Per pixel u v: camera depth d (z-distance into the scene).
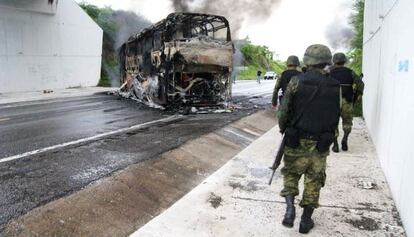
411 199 3.52
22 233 3.62
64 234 3.72
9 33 23.27
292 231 3.78
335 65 6.87
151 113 12.65
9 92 23.52
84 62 29.89
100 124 10.15
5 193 4.61
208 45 12.64
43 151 6.84
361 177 5.38
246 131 9.76
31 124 10.14
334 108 3.63
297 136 3.67
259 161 6.33
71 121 10.72
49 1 25.50
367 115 9.43
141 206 4.64
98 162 6.05
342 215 4.13
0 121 10.74
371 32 9.33
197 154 6.98
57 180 5.12
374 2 8.84
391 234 3.69
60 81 27.56
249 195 4.77
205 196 4.74
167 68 12.70
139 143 7.54
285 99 3.70
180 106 12.98
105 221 4.10
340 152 6.82
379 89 6.94
